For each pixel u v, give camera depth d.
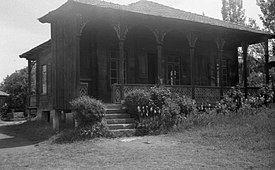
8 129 20.81
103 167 8.02
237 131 11.78
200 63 22.25
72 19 14.96
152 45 19.97
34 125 20.11
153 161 8.41
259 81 29.91
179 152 9.47
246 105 16.05
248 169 7.46
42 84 22.22
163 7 21.19
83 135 12.45
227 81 23.78
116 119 13.84
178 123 13.88
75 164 8.53
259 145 9.62
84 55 17.48
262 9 31.62
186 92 17.50
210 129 12.78
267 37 21.05
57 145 11.73
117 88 15.73
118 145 10.98
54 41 16.78
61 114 16.92
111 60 18.36
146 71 19.62
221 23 20.36
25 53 23.61
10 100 41.50
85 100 13.08
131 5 19.09
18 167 8.48
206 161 8.26
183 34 19.48
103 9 14.28
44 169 8.11
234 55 24.34
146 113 14.03
